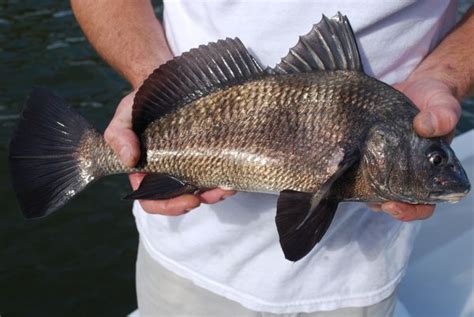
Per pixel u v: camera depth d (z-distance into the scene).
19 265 1.59
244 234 0.75
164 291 0.83
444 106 0.65
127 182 1.86
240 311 0.81
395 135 0.66
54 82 2.30
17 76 2.32
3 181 1.83
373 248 0.76
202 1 0.71
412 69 0.73
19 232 1.68
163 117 0.70
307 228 0.65
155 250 0.81
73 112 0.74
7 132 2.02
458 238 1.18
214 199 0.71
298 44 0.68
